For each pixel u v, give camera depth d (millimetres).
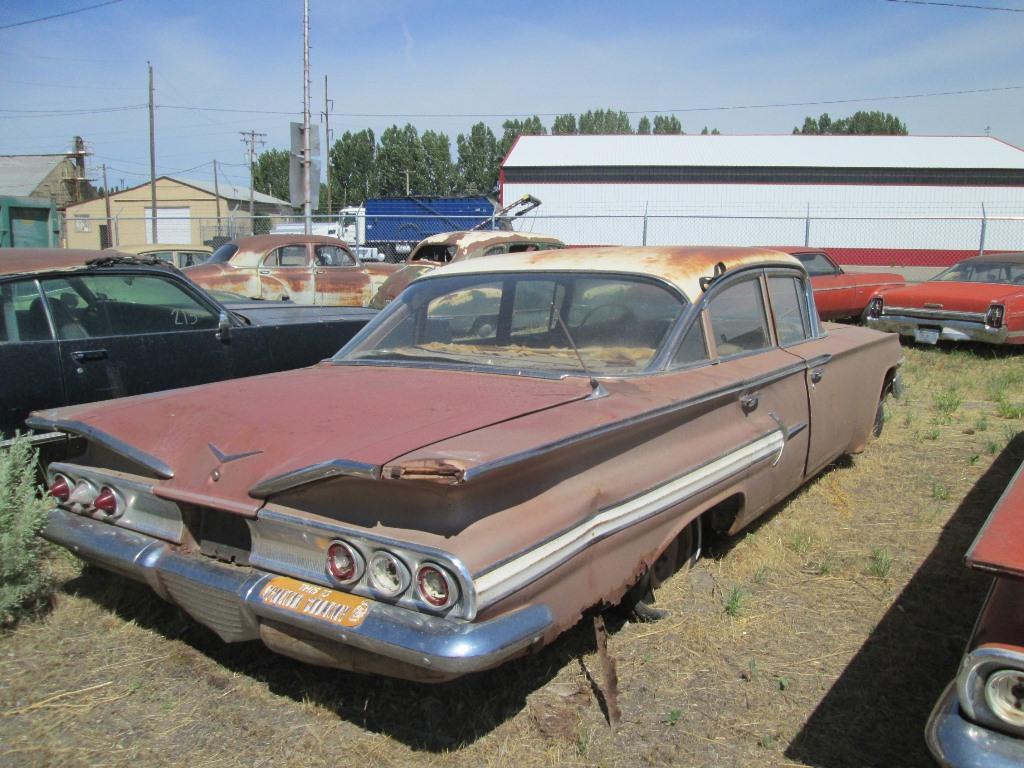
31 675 2855
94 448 2982
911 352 10234
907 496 4750
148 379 4812
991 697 1795
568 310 3418
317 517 2309
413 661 2055
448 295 3676
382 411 2662
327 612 2219
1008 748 1758
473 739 2510
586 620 3186
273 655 2996
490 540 2162
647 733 2551
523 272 3619
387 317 3740
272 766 2395
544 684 2797
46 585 3373
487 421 2496
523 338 3436
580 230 30531
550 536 2309
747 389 3387
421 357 3398
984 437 6055
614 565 2637
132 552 2703
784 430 3676
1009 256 10797
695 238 30719
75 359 4477
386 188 78188
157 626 3201
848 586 3588
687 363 3266
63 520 2979
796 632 3182
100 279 4742
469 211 28625
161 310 5008
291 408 2773
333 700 2697
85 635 3135
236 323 5383
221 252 11562
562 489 2471
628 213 30969
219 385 3227
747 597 3438
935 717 1874
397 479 2084
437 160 78000
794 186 31109
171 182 44031
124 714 2639
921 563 3828
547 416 2574
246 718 2621
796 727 2594
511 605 2180
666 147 32812
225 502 2445
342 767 2391
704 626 3176
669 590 3412
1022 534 2062
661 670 2891
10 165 44938
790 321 4242
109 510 2830
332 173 77562
